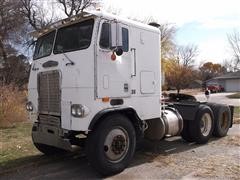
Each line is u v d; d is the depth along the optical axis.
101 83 5.69
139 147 8.00
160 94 7.00
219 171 5.88
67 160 6.94
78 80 5.61
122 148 5.97
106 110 5.70
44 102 6.34
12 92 13.09
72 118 5.64
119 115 6.02
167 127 7.33
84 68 5.61
